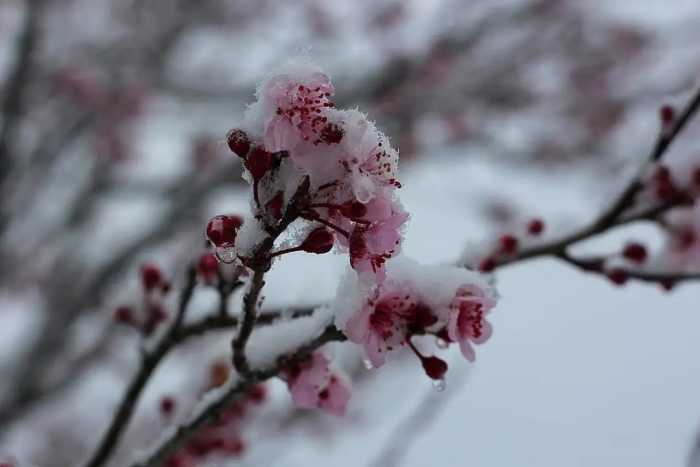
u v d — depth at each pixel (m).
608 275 0.60
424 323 0.46
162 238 1.41
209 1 1.87
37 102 1.55
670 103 0.58
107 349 1.40
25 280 1.65
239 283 0.54
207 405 0.52
